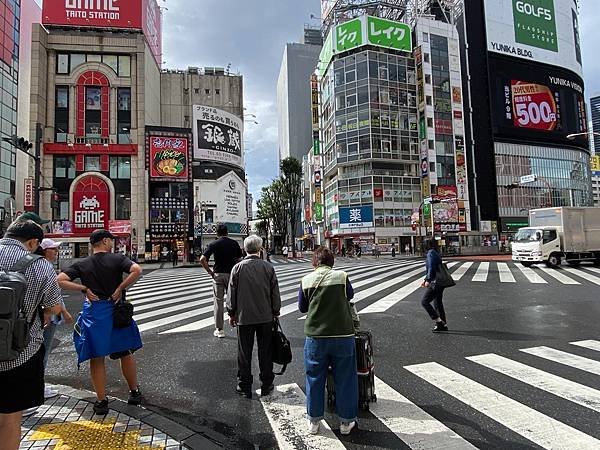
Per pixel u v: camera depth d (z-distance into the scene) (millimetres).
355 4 55875
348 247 49812
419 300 10844
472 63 62125
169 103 53750
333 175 56781
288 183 49406
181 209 41500
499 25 64000
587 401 3990
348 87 51156
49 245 4395
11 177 39656
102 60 40875
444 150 51844
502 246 54406
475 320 8078
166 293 14039
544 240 21109
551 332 6969
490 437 3295
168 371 5285
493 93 62938
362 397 3883
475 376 4789
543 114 66688
